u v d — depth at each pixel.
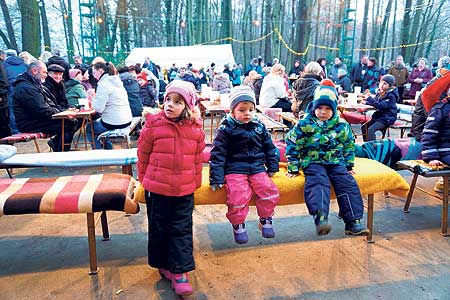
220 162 2.26
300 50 20.77
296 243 2.60
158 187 1.93
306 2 20.25
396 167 3.22
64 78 6.01
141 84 6.95
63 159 2.95
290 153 2.47
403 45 18.48
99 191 2.11
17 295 1.99
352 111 5.27
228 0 21.78
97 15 18.14
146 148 1.97
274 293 2.02
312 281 2.13
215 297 1.98
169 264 1.97
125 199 2.09
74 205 2.03
